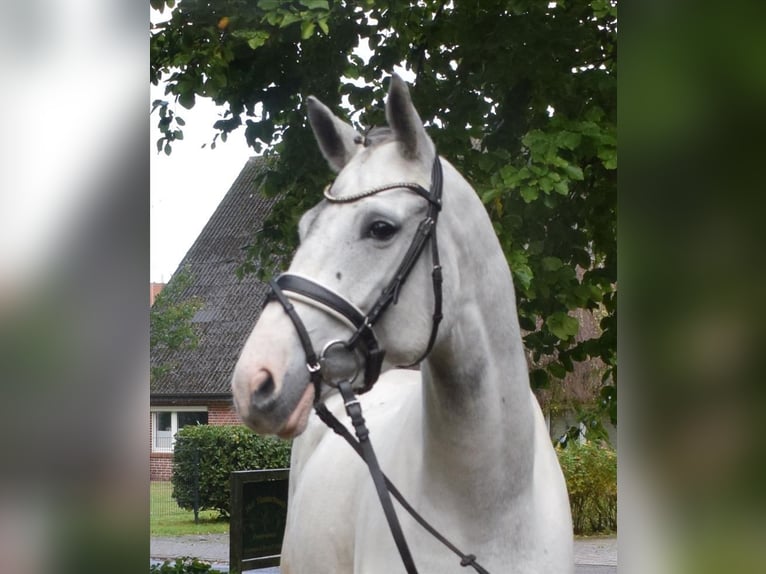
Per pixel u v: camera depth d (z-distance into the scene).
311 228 2.29
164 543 14.38
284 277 2.23
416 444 2.66
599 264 5.52
